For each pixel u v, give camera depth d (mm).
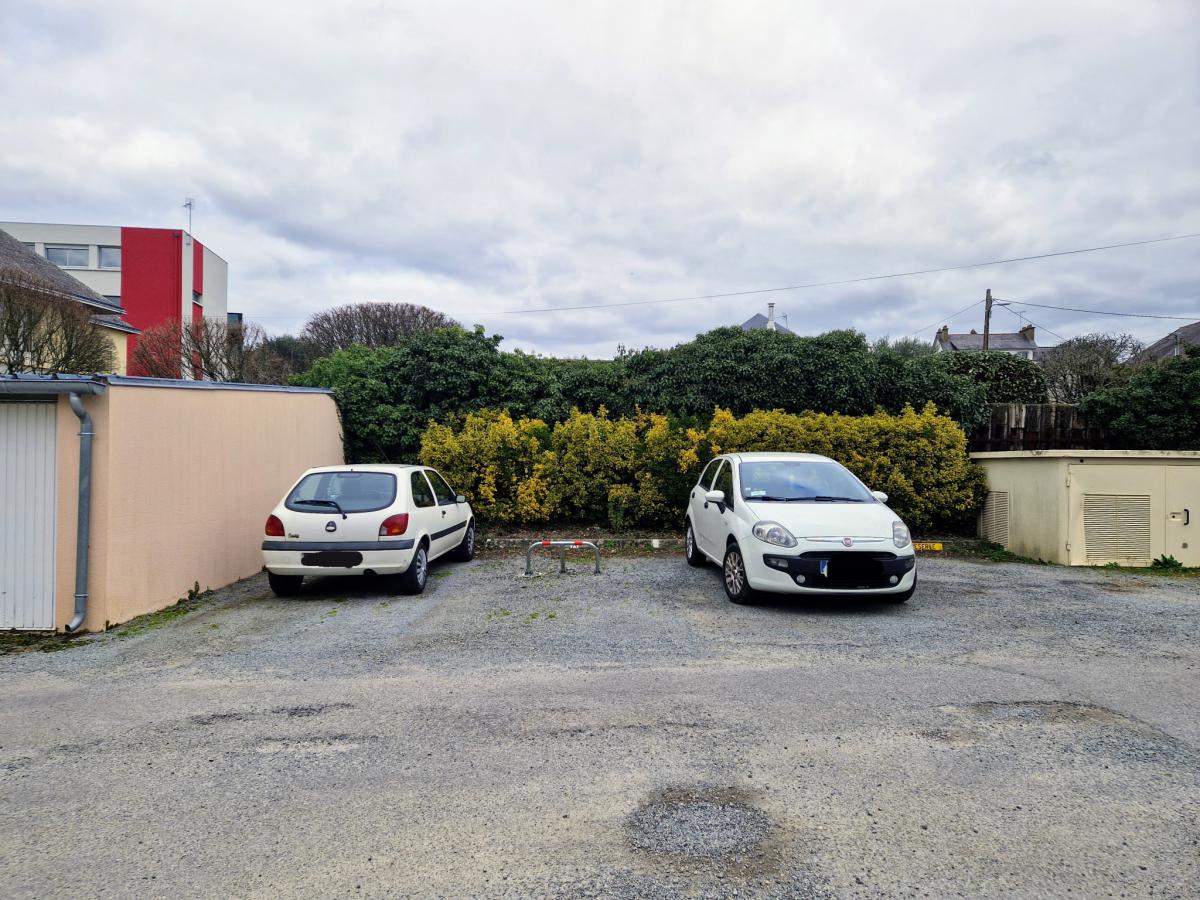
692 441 12266
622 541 11688
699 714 4488
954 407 14242
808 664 5504
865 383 14078
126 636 6590
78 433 6770
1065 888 2699
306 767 3816
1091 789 3480
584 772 3707
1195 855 2912
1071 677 5156
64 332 14953
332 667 5602
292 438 11359
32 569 6754
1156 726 4254
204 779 3695
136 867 2912
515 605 7691
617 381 15164
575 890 2725
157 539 7594
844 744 4016
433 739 4160
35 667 5691
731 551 7797
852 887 2723
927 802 3361
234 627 6906
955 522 12297
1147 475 9727
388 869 2875
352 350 16500
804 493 8148
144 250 42281
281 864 2922
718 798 3420
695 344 15180
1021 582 8664
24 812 3377
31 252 20719
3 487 6754
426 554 8648
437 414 14398
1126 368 23344
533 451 12570
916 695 4797
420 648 6102
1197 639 6180
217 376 26891
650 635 6406
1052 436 14359
